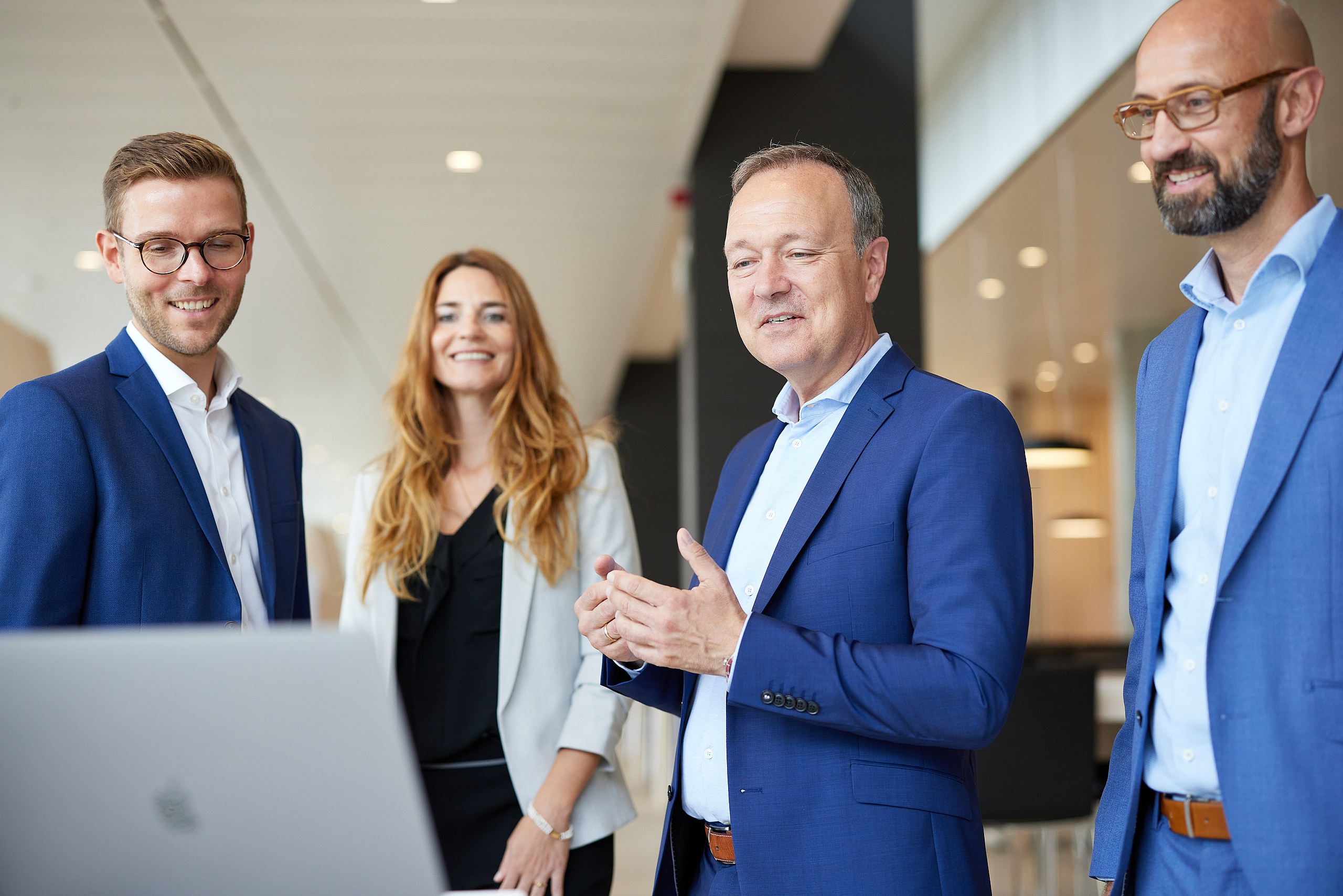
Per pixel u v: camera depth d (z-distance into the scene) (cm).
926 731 127
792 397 171
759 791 139
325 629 86
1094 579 1455
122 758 87
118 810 88
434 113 684
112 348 182
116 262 179
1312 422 120
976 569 133
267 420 209
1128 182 796
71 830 89
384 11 561
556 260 1001
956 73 920
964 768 145
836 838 135
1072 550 1478
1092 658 584
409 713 210
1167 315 1162
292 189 817
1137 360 1218
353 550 226
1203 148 125
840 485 147
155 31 584
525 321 235
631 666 161
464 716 208
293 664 86
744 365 649
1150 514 140
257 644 85
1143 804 136
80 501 161
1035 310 1155
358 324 1226
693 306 655
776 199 156
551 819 198
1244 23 125
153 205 172
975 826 141
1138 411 150
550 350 238
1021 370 1434
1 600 153
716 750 151
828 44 664
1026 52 770
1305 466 119
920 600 135
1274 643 118
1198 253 926
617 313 1203
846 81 661
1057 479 1505
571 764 202
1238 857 116
